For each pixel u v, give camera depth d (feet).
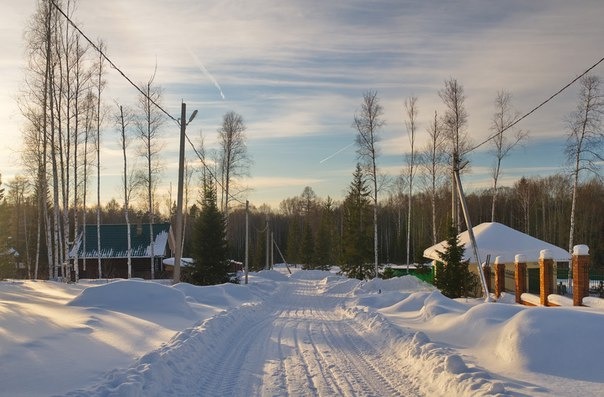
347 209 159.74
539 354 26.14
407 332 39.14
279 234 335.06
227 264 110.22
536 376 24.34
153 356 26.96
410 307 57.98
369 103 121.08
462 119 112.27
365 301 71.26
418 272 146.51
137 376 23.11
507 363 26.96
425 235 233.96
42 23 83.76
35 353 25.20
